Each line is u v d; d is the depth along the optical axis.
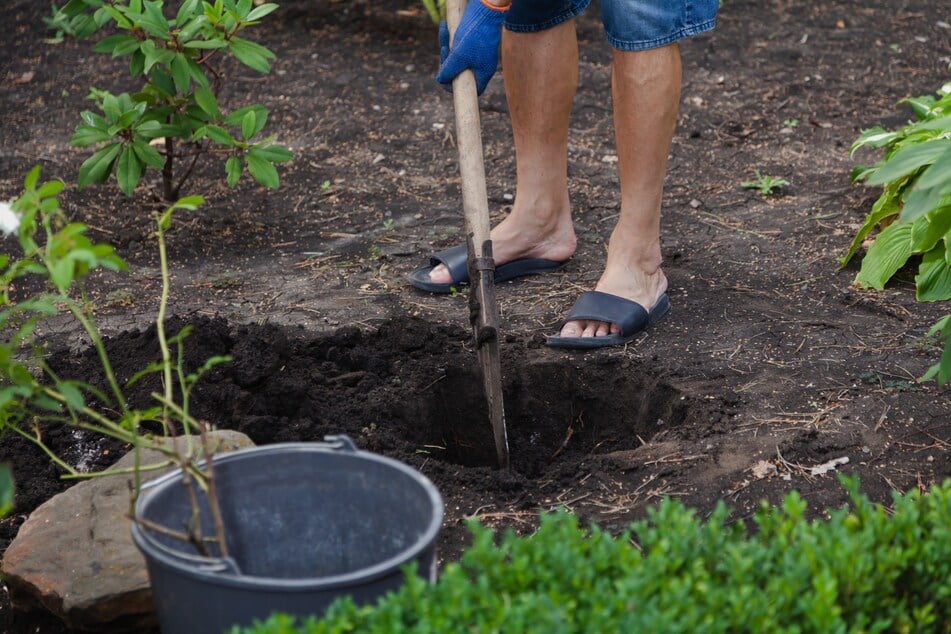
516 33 5.47
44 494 4.11
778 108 8.54
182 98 6.29
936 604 2.91
